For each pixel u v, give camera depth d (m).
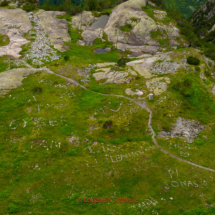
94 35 63.75
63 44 53.16
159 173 25.31
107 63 46.56
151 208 22.05
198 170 25.73
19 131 28.72
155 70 41.50
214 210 21.89
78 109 33.09
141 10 69.62
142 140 29.16
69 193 23.05
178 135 30.17
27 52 45.72
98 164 25.94
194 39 63.81
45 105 33.16
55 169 24.94
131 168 25.70
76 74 40.91
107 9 81.25
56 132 29.06
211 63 44.94
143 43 60.66
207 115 33.22
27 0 75.31
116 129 30.23
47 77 39.25
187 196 23.17
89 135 29.25
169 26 66.38
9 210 21.16
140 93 36.16
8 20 57.19
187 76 38.97
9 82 36.69
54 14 70.81
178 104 34.00
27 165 25.02
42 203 21.92
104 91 37.00
